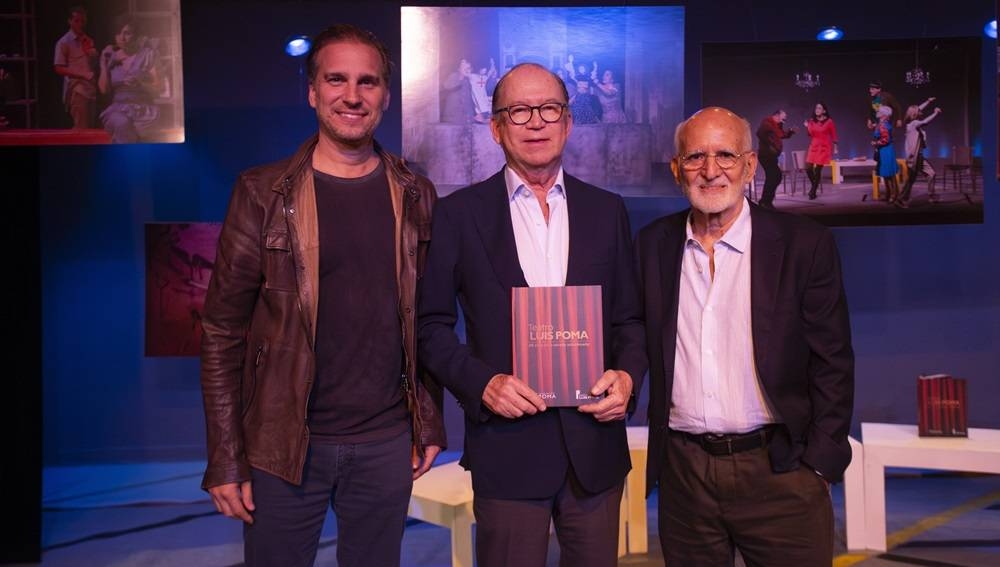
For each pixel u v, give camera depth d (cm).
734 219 193
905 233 465
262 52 472
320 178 185
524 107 182
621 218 195
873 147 420
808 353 192
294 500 181
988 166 453
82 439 483
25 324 338
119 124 355
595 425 183
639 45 392
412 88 396
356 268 182
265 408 179
